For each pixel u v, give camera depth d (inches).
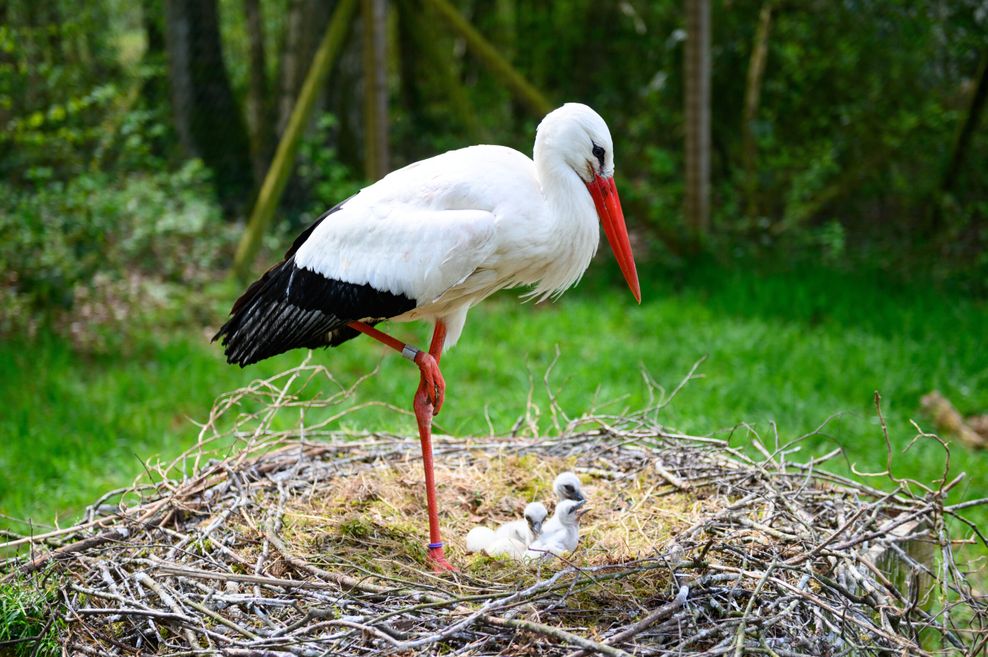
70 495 235.9
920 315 351.6
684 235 398.9
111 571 157.9
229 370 313.7
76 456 257.0
